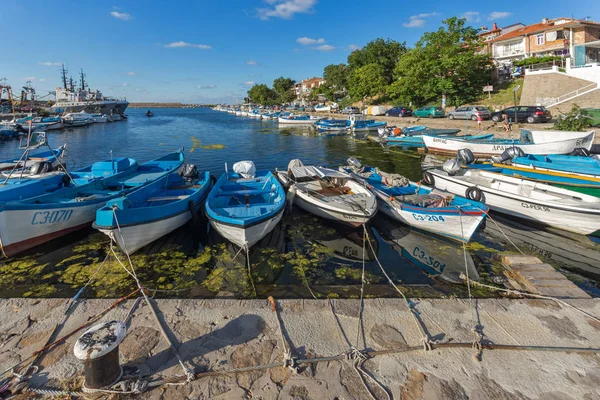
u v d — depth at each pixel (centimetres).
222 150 2500
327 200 927
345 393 347
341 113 5391
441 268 709
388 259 762
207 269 705
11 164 1309
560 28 3841
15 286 623
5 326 447
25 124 3931
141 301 502
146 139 3291
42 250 777
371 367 381
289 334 432
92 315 470
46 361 386
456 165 1169
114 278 655
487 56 3878
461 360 391
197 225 930
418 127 2678
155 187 995
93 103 6475
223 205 907
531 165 1190
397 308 486
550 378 366
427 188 1030
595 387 354
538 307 490
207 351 401
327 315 471
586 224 829
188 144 2877
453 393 347
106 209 696
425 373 373
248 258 735
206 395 344
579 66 3122
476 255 767
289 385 356
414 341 421
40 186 930
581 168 1093
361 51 6069
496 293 593
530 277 593
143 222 734
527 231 910
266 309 482
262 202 966
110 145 2853
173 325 447
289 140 3070
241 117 7906
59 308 486
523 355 398
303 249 809
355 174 1214
